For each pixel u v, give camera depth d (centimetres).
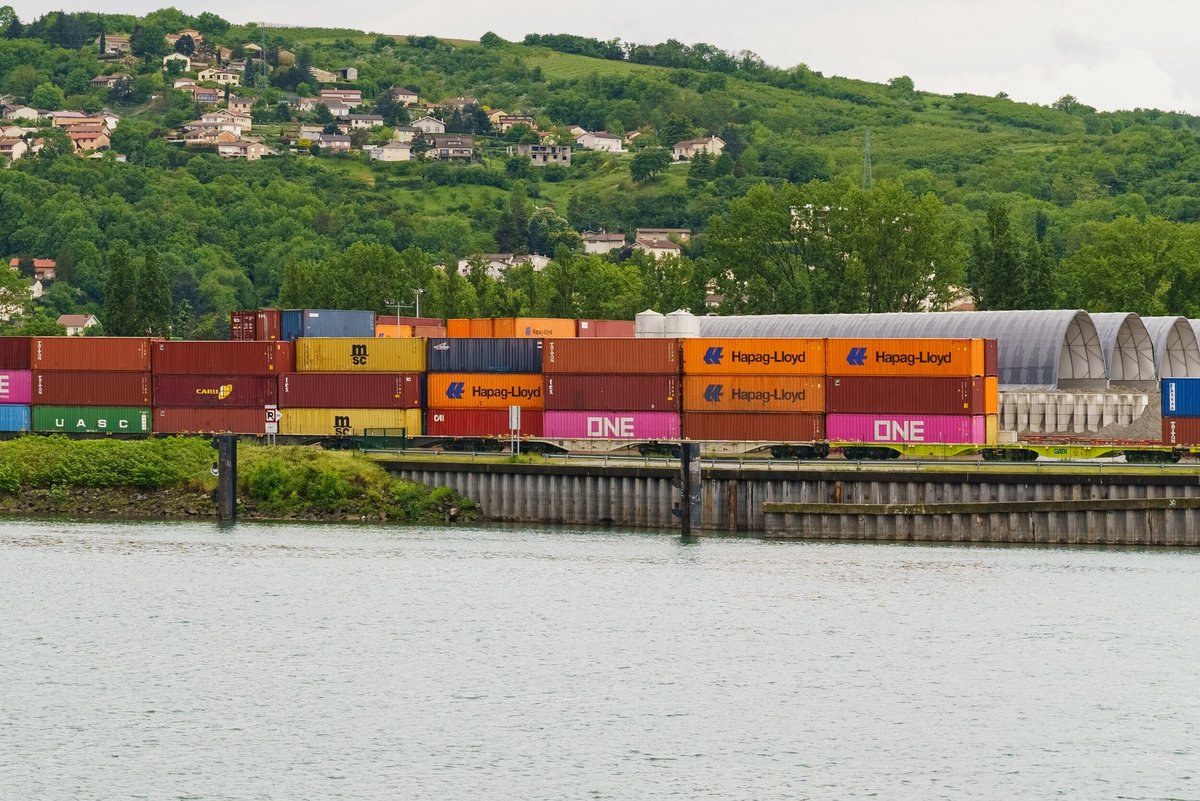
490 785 10825
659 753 11444
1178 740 11719
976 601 15375
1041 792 10762
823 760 11319
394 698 12675
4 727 11988
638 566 17112
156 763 11238
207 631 14662
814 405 19738
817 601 15525
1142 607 15038
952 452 19288
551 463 19675
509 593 16012
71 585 16500
